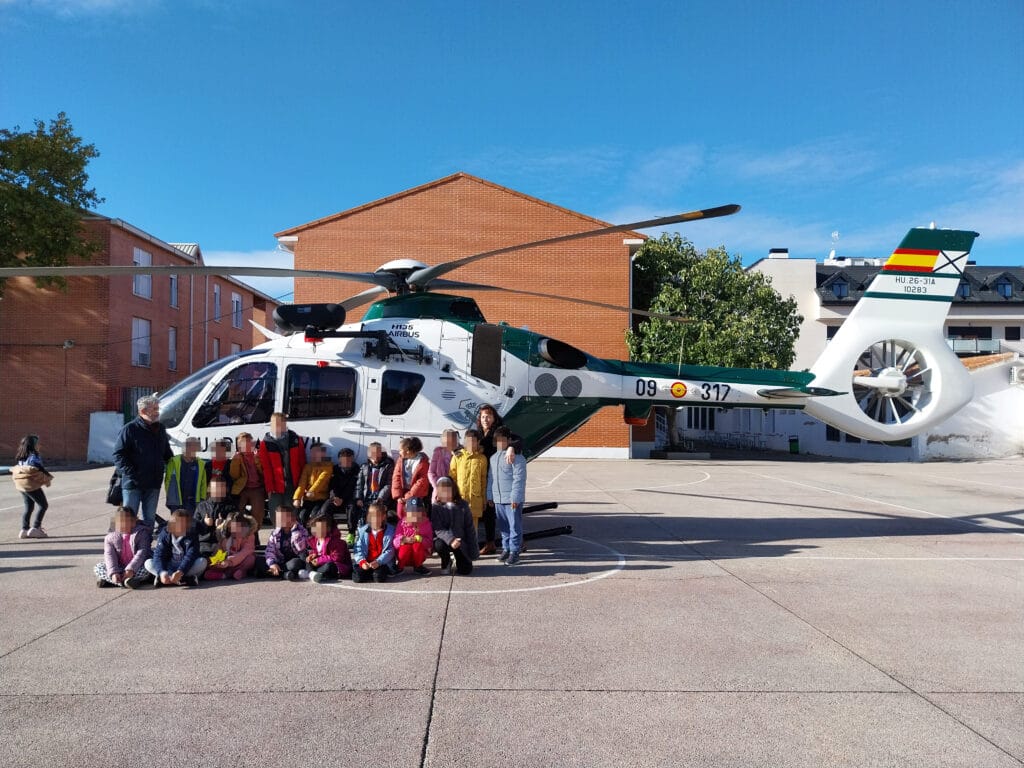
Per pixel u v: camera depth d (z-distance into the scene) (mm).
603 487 15906
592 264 26625
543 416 9016
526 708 3783
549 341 9000
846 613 5605
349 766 3164
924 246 9742
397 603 5832
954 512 11688
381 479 7625
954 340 49188
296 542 6734
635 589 6332
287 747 3334
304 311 8406
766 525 10148
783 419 35719
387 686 4066
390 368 8594
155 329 28422
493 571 7023
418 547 6777
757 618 5457
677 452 28031
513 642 4859
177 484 7523
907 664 4492
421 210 26531
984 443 27078
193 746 3340
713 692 4023
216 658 4512
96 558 7539
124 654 4578
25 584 6414
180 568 6258
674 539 8945
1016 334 50812
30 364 24484
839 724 3621
